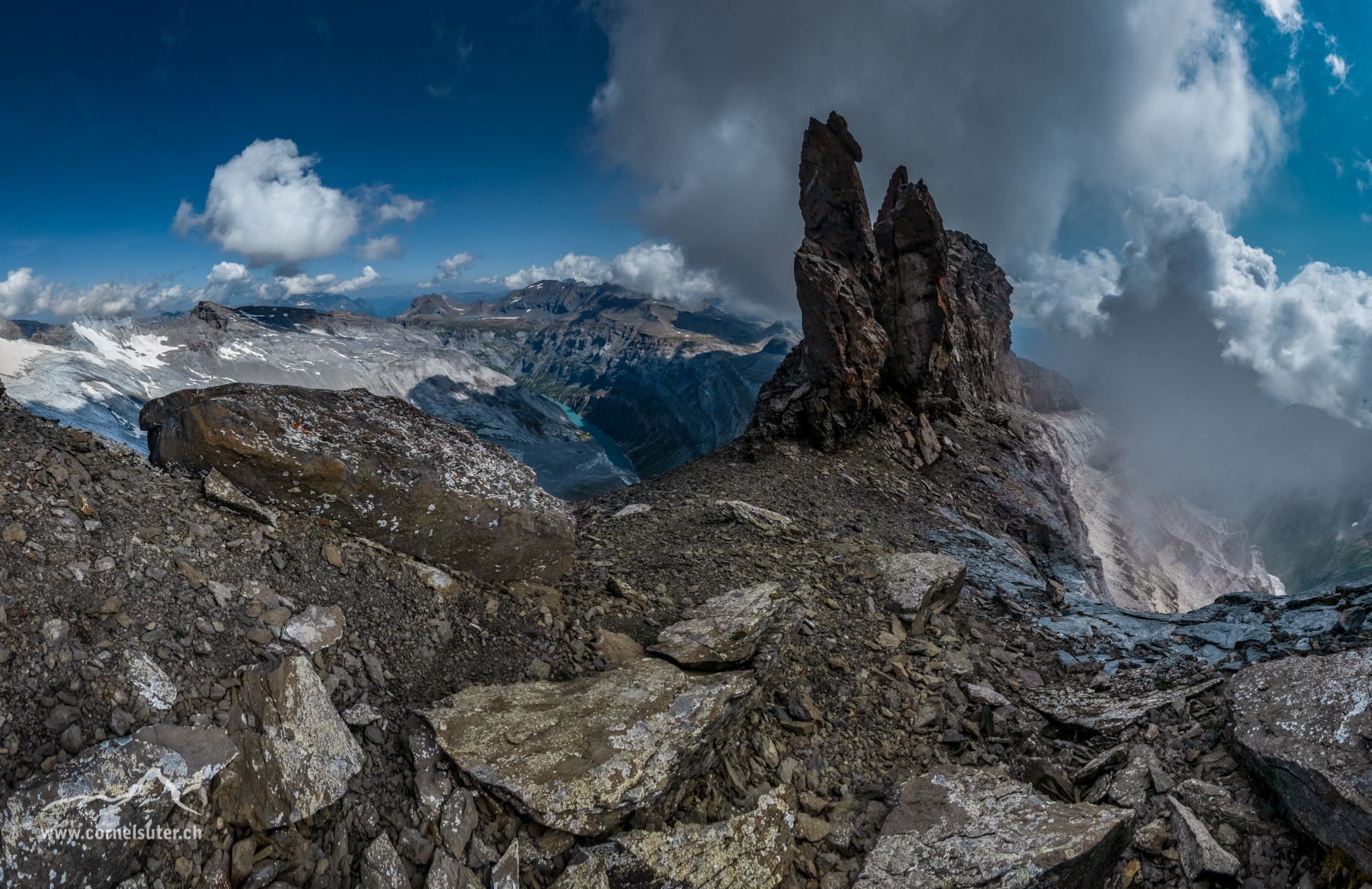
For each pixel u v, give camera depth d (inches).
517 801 211.5
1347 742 222.5
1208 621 427.5
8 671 167.2
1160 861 230.7
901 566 484.4
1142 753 277.1
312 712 205.6
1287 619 386.9
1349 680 245.1
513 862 200.2
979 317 1935.3
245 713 197.8
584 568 442.9
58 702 169.9
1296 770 222.7
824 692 341.7
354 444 303.0
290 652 229.9
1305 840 219.9
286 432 287.9
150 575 219.0
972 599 511.5
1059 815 237.5
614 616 372.5
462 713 241.8
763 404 1040.2
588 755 231.9
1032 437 1242.6
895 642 404.5
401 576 299.9
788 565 508.4
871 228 1161.4
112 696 179.2
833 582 479.5
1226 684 294.5
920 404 1111.0
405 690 252.2
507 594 340.5
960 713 342.0
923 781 277.9
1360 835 198.7
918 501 834.8
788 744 297.7
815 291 979.9
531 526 356.8
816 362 988.6
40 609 185.5
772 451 938.7
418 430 335.6
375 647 259.1
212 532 254.8
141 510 243.3
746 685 289.4
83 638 187.2
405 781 215.9
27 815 143.8
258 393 296.0
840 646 387.2
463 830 203.5
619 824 221.1
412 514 312.0
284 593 251.8
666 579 455.8
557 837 211.5
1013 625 468.8
